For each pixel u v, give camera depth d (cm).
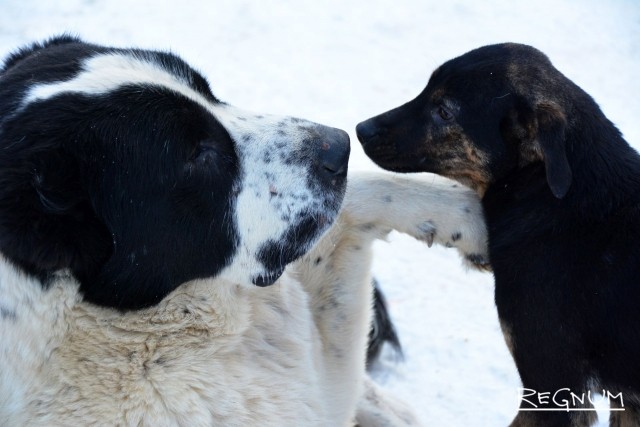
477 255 512
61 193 355
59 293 375
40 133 363
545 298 491
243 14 1100
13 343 371
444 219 496
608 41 1070
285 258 427
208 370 412
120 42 1017
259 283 430
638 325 477
